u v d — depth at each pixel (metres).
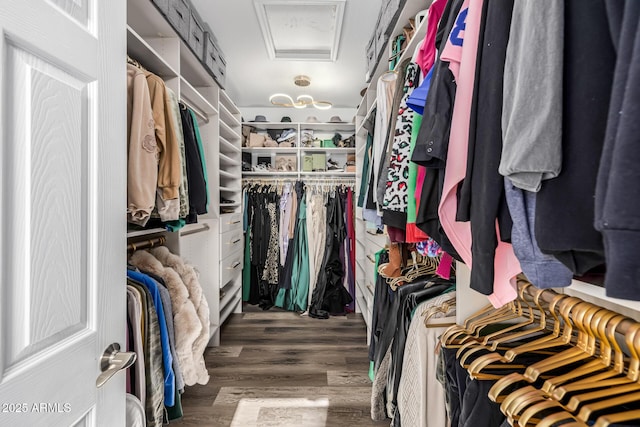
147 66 1.66
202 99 2.17
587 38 0.41
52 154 0.53
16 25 0.46
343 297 3.26
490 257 0.56
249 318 3.12
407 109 1.12
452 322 1.06
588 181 0.40
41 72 0.51
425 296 1.25
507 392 0.67
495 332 0.89
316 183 3.48
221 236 2.53
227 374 2.06
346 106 3.90
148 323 1.13
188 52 1.97
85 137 0.61
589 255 0.44
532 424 0.56
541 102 0.44
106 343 0.66
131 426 0.82
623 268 0.31
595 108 0.40
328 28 2.33
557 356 0.66
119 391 0.70
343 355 2.33
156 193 1.37
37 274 0.50
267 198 3.45
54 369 0.52
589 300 0.85
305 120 3.93
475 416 0.70
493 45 0.57
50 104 0.53
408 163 1.10
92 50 0.63
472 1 0.68
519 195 0.53
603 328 0.59
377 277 1.87
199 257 2.42
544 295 0.74
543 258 0.52
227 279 2.72
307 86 3.28
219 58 2.47
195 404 1.75
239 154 3.27
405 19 1.57
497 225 0.59
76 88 0.59
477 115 0.59
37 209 0.50
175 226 1.51
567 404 0.53
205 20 2.18
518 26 0.51
